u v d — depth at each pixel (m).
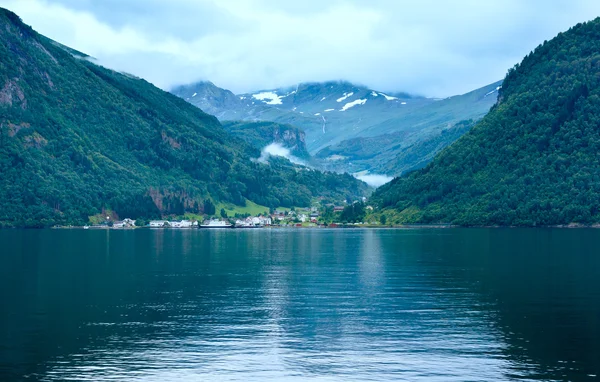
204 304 111.19
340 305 109.94
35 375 71.81
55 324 94.81
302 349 81.94
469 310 104.25
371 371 73.44
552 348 81.38
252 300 115.19
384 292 123.06
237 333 89.94
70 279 142.50
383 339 86.44
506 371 72.88
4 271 156.88
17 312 103.56
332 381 70.50
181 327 93.19
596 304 107.81
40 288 128.75
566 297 114.56
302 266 171.12
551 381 69.56
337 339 86.62
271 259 194.12
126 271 158.88
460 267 162.00
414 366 74.94
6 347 82.50
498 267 160.00
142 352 80.50
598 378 70.31
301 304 110.88
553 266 159.88
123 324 95.12
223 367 74.94
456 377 71.19
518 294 118.50
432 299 114.62
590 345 82.56
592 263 165.25
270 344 84.25
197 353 80.12
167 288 129.38
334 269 163.00
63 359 77.50
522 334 88.25
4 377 71.25
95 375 72.06
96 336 87.94
